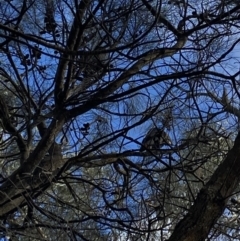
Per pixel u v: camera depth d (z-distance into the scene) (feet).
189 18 14.32
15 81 16.81
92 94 15.56
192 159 16.24
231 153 11.69
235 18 13.32
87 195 15.60
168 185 15.33
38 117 15.31
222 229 14.74
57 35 15.11
